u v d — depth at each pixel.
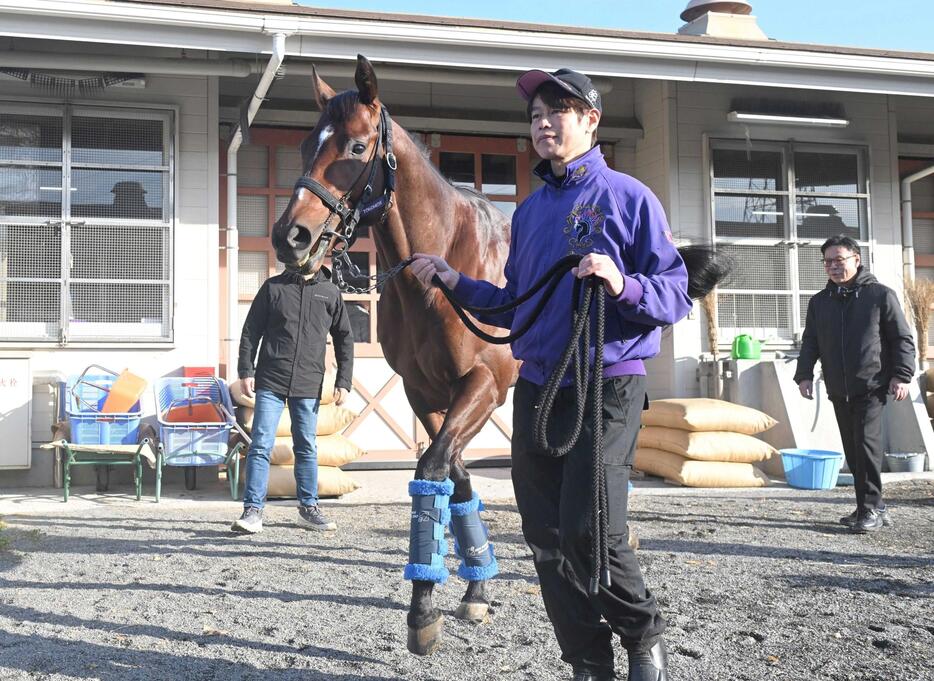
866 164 9.42
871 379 5.50
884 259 9.49
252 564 4.59
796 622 3.55
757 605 3.81
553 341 2.49
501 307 2.55
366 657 3.13
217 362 7.87
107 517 6.06
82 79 7.36
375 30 6.74
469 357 3.40
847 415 5.65
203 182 7.92
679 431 7.67
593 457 2.22
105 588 4.07
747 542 5.21
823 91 9.36
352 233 3.20
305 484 5.67
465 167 8.93
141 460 7.15
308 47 6.73
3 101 7.46
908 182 9.73
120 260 7.71
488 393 3.39
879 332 5.56
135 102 7.75
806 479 7.36
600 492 2.21
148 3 6.32
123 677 2.92
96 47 7.52
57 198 7.59
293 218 3.06
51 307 7.56
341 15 6.68
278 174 8.55
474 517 3.60
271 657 3.13
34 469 7.42
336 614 3.67
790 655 3.15
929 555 4.84
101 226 7.66
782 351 8.97
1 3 6.09
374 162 3.23
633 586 2.34
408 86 8.79
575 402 2.35
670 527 5.69
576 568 2.35
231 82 8.38
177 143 7.82
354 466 8.36
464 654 3.17
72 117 7.62
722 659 3.11
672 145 8.88
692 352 8.82
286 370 5.59
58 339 7.53
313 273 3.21
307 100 8.53
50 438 7.45
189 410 6.97
